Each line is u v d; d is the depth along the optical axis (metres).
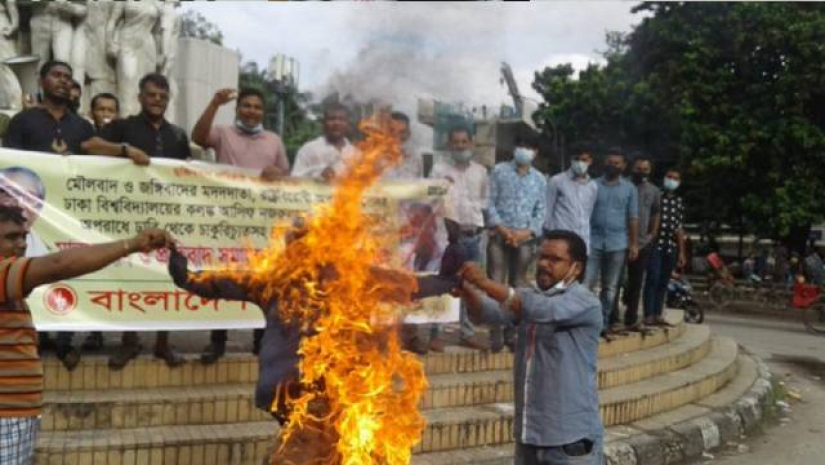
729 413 6.78
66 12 8.74
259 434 4.47
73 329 4.74
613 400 6.05
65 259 2.88
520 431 3.60
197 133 5.38
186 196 5.14
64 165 4.86
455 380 5.61
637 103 19.20
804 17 17.80
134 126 5.25
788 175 18.02
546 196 6.84
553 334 3.52
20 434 2.95
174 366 4.93
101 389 4.79
